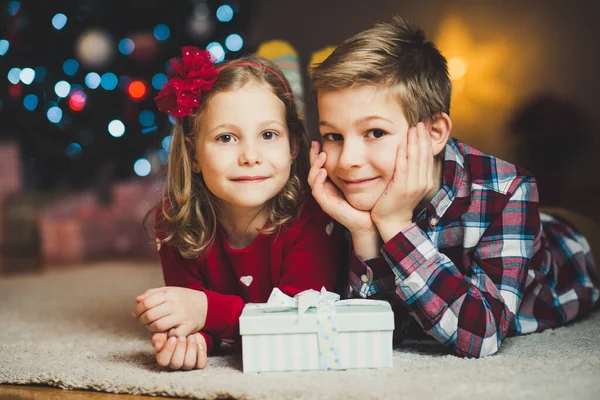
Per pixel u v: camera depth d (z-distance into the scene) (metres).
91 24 3.33
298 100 1.30
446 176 1.18
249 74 1.16
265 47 1.95
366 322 1.00
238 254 1.23
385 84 1.08
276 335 1.01
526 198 1.20
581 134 3.38
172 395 0.94
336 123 1.10
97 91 3.24
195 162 1.22
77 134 3.28
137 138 3.32
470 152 1.22
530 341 1.23
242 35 3.39
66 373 1.05
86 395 0.99
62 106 3.23
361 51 1.10
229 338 1.16
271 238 1.21
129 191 3.57
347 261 1.28
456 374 0.96
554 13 3.45
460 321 1.07
